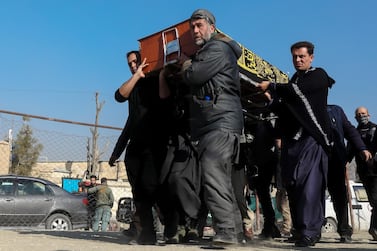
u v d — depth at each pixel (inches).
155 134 174.6
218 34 159.6
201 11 157.9
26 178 438.3
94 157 707.4
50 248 146.6
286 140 182.4
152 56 176.1
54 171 1000.2
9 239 187.0
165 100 175.2
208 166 147.6
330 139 180.2
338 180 233.6
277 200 331.3
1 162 711.1
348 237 238.4
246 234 208.1
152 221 175.5
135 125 176.6
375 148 260.7
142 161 175.3
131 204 418.9
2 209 416.5
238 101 156.0
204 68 148.4
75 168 1008.9
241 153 202.8
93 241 187.2
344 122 230.5
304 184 175.0
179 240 183.8
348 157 258.4
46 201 435.2
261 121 229.5
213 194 146.6
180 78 173.3
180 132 174.1
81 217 447.5
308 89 175.8
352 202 581.3
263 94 201.3
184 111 172.9
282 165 183.5
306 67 182.1
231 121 150.4
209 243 182.1
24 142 860.0
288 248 167.0
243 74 185.5
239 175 204.1
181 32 169.8
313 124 175.0
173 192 172.4
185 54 167.3
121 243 177.9
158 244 173.9
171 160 172.9
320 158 176.6
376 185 262.5
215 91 150.0
